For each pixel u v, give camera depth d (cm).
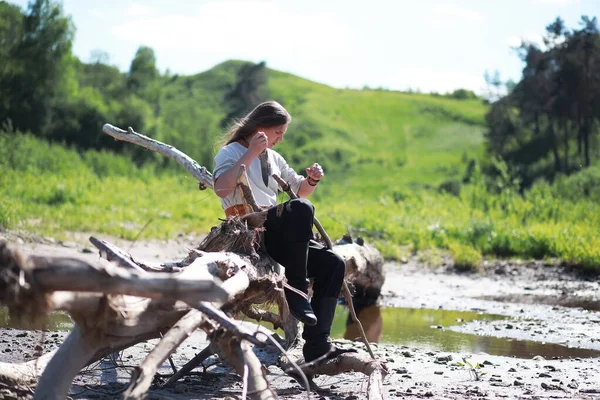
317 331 438
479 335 683
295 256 422
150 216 1648
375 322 754
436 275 1107
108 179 2550
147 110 5138
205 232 1473
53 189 1897
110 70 6100
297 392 432
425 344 636
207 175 530
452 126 8425
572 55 4278
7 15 4216
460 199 2045
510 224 1466
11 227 1063
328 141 7569
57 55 4275
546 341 657
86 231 1318
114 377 442
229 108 8694
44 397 309
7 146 2689
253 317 496
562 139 4844
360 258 795
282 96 9269
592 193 2500
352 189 5609
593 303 889
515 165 4859
